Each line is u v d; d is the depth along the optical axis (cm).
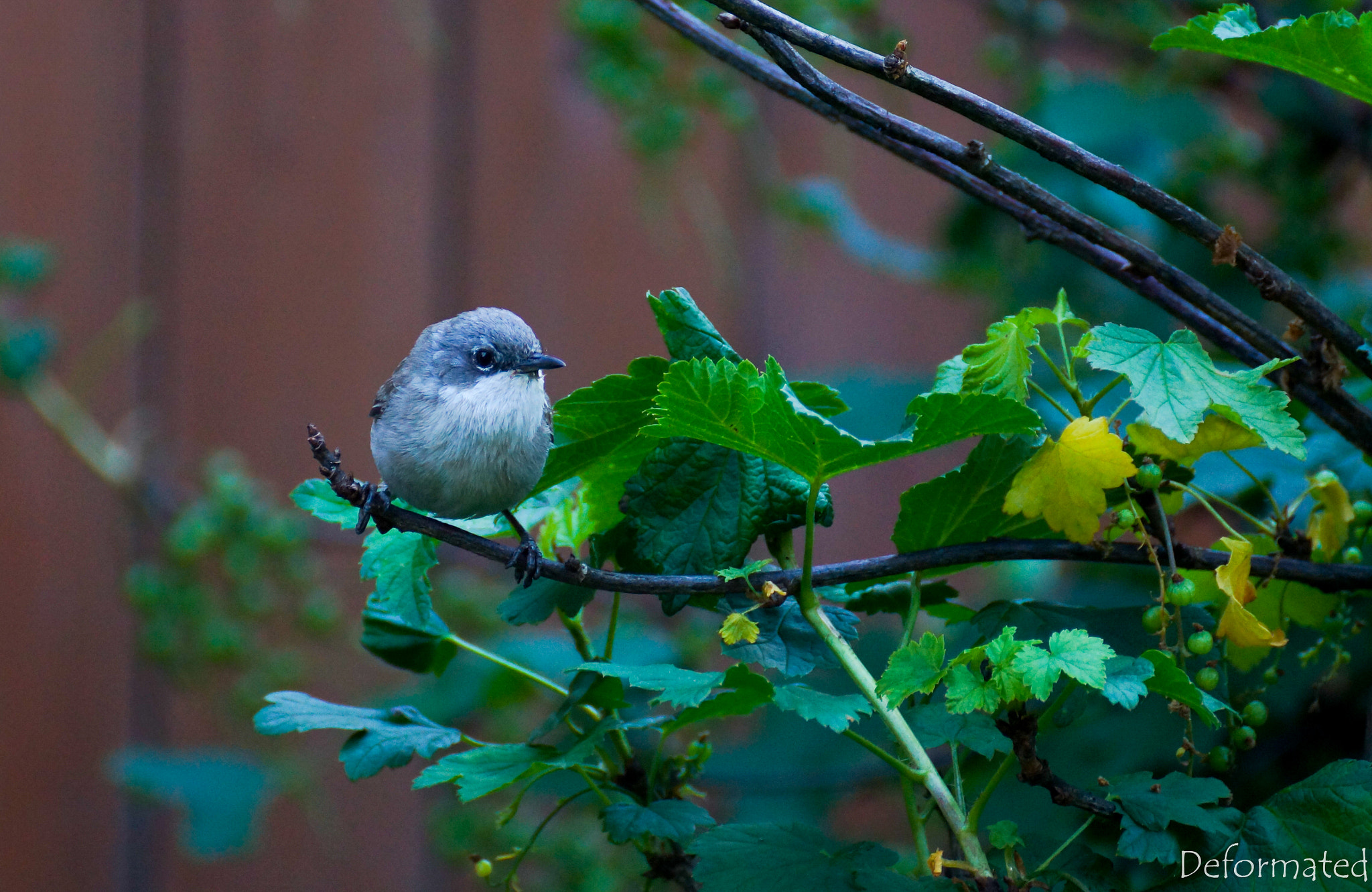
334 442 1043
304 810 1022
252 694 884
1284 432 421
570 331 1116
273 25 1045
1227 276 846
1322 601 533
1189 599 449
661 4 604
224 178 1030
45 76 986
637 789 504
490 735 919
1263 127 1007
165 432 1009
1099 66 1113
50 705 963
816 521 497
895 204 1227
